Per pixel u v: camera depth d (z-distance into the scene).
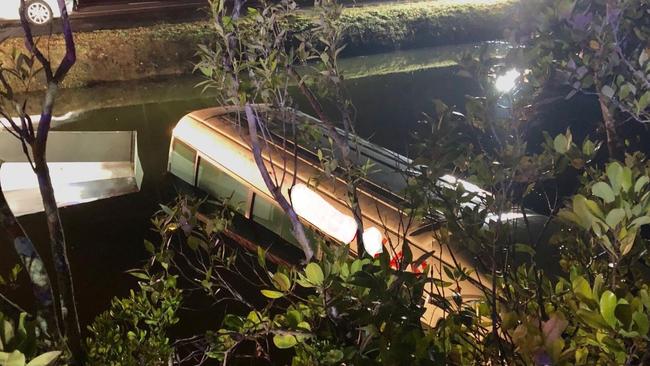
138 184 15.18
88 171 14.57
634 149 7.13
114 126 22.42
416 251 7.71
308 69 6.39
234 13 4.53
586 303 2.46
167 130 21.94
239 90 4.49
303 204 8.73
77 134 16.14
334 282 2.96
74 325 2.89
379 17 32.06
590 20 4.61
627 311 2.21
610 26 4.65
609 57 4.62
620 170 2.78
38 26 24.73
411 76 27.45
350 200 4.54
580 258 3.61
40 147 2.64
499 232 3.53
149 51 26.80
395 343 2.62
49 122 2.64
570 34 4.72
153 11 29.69
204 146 13.54
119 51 26.33
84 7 28.27
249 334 3.53
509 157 3.63
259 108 5.16
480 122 4.06
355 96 24.73
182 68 27.06
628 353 2.53
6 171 13.52
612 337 2.38
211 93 25.69
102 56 25.98
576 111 13.25
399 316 2.76
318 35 5.53
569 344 2.80
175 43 27.17
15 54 3.02
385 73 28.16
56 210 2.75
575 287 2.56
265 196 11.62
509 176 3.63
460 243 3.60
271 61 4.52
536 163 3.70
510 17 5.27
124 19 29.05
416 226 8.21
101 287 11.51
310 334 3.14
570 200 3.91
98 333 4.14
